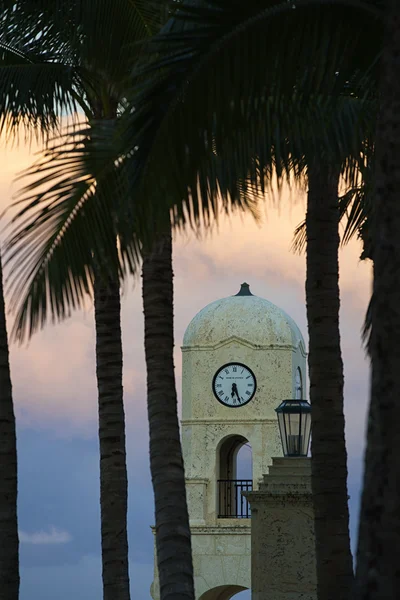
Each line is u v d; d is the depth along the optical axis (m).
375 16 24.27
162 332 35.19
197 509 91.81
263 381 94.06
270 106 26.44
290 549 37.50
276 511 37.75
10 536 34.50
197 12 24.11
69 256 25.30
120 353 41.19
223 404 94.12
